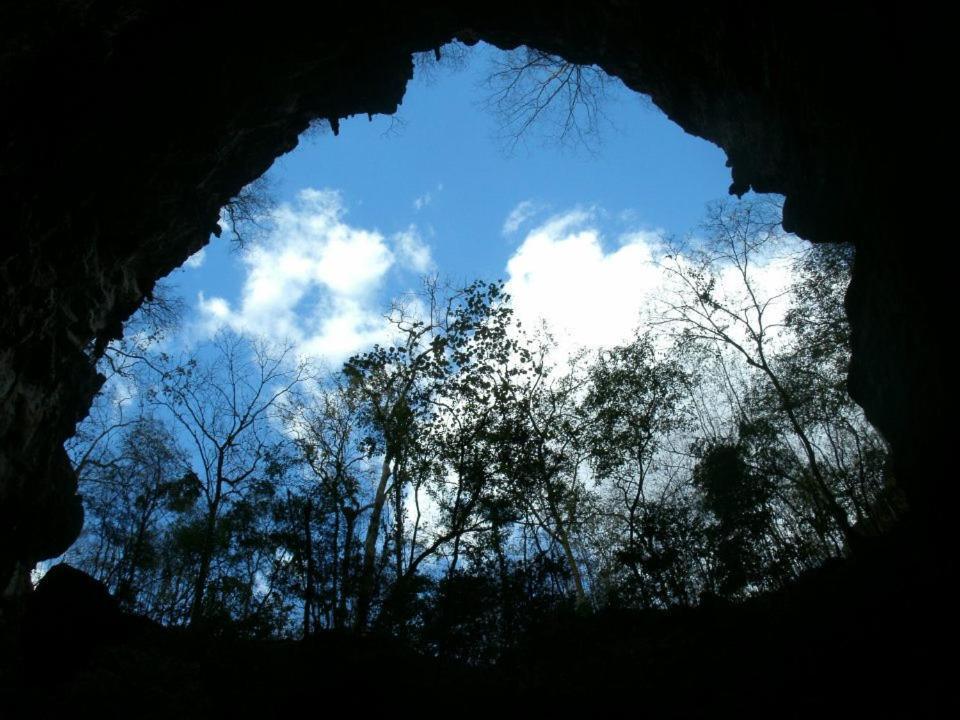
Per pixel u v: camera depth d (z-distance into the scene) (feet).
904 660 33.83
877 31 42.86
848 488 77.10
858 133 48.16
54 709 36.86
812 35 49.52
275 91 74.43
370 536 59.06
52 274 63.16
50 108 55.26
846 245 77.46
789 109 58.03
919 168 41.34
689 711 36.60
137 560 72.69
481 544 51.34
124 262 75.20
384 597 51.06
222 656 47.06
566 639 49.49
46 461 70.85
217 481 75.51
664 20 68.23
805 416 80.84
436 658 46.26
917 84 40.27
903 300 45.47
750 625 48.08
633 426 69.51
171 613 72.38
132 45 58.80
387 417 62.34
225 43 64.95
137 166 67.00
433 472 57.77
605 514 77.82
